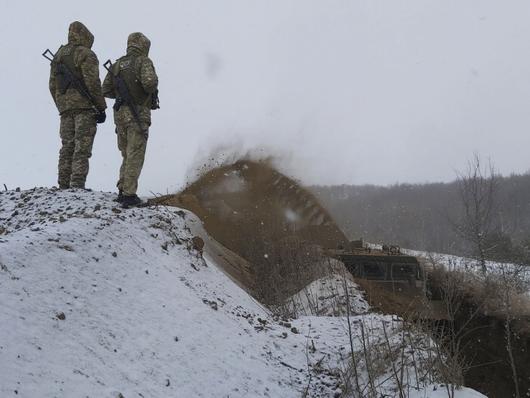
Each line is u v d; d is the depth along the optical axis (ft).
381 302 34.91
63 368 12.14
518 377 35.73
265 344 19.71
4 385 10.54
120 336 14.78
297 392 17.35
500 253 56.24
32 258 15.29
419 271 39.04
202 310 19.01
